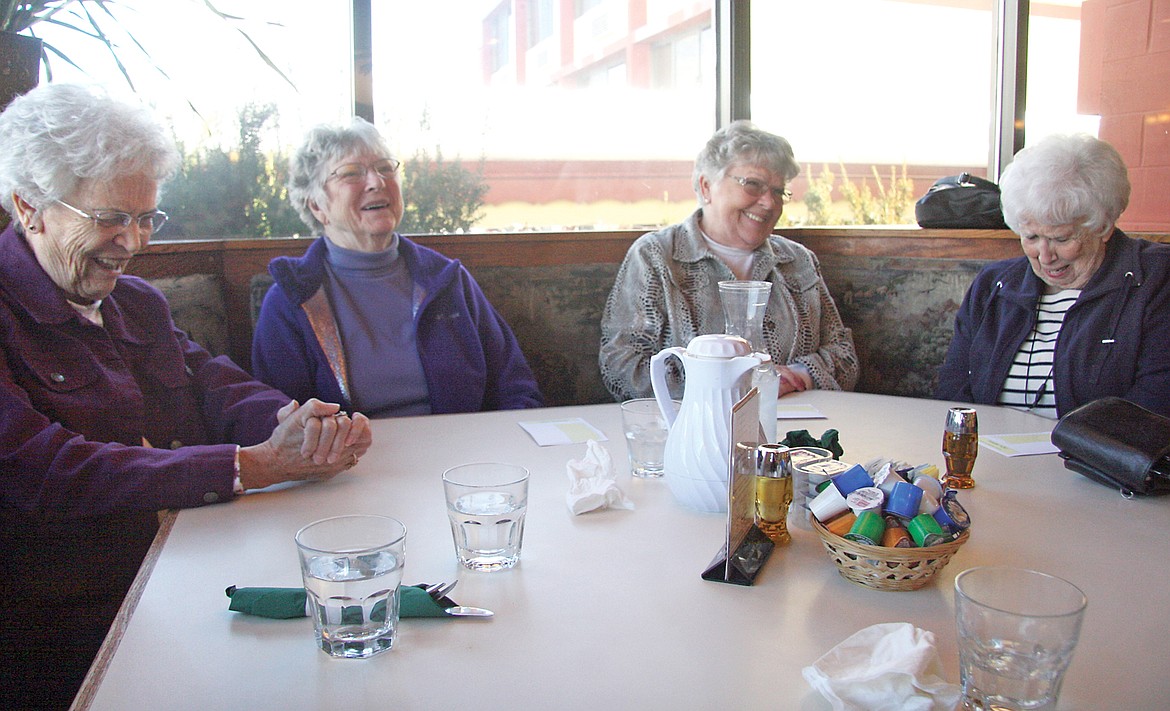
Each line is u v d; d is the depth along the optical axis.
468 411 2.12
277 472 1.22
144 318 1.59
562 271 2.61
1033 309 1.95
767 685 0.72
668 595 0.90
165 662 0.77
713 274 2.39
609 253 2.73
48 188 1.31
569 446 1.48
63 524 1.32
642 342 2.33
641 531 1.08
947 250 2.64
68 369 1.37
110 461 1.18
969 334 2.09
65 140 1.29
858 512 0.93
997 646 0.66
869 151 3.32
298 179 2.09
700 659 0.77
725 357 1.12
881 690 0.67
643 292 2.34
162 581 0.94
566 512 1.15
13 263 1.37
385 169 2.10
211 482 1.18
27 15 1.81
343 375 2.03
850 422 1.63
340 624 0.77
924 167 3.45
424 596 0.85
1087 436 1.26
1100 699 0.71
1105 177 1.75
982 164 3.56
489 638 0.81
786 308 2.39
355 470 1.34
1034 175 1.80
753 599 0.89
